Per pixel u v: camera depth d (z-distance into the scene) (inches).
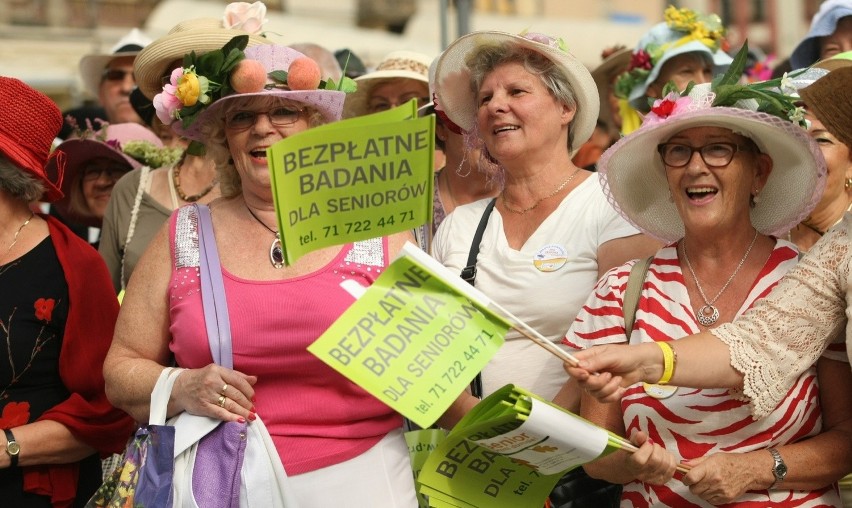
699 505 184.2
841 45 311.1
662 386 186.1
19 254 215.6
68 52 661.9
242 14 259.0
